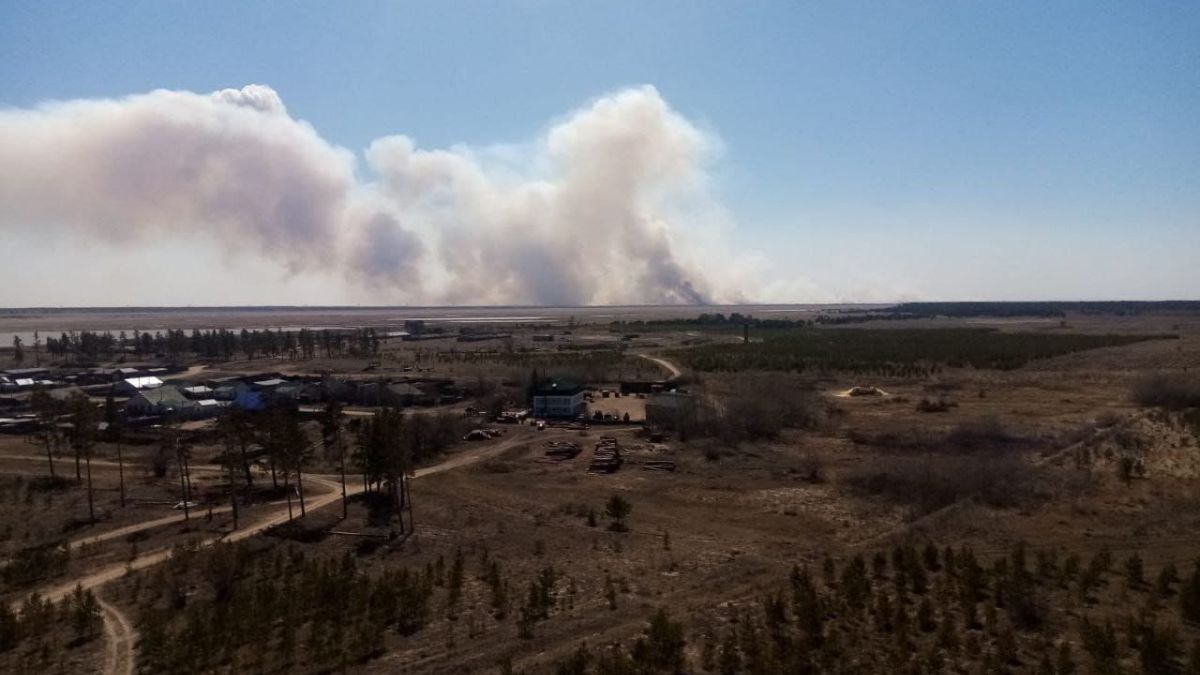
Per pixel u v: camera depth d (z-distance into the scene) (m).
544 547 52.69
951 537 49.22
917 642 32.56
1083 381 132.12
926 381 139.12
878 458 77.56
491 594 43.22
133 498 66.88
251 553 51.34
